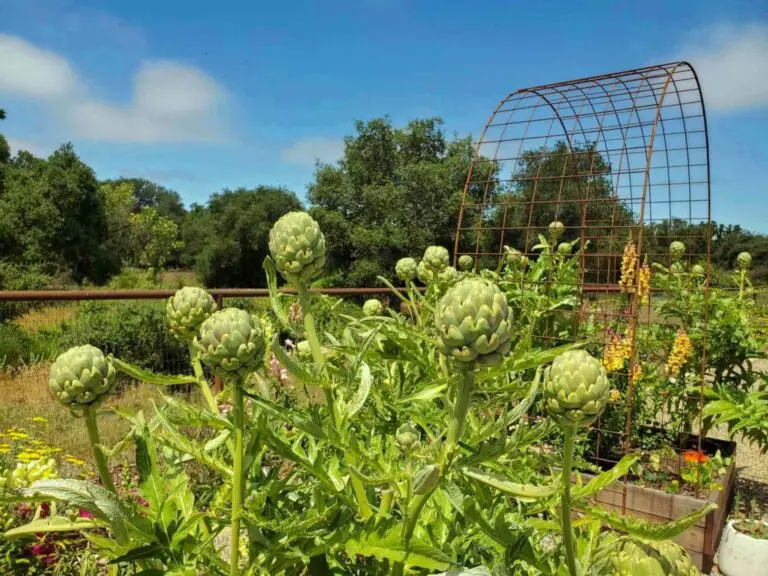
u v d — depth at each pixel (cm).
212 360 136
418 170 2277
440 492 178
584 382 134
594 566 155
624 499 386
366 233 2239
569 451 140
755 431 456
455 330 122
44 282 2139
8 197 2386
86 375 145
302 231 156
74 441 462
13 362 768
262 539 141
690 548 383
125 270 3328
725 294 535
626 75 468
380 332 205
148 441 154
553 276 498
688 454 445
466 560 169
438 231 2309
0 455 352
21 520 259
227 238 3312
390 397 238
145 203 7194
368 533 135
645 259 495
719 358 497
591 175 489
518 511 197
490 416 204
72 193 2509
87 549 248
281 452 141
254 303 952
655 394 508
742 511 466
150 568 147
